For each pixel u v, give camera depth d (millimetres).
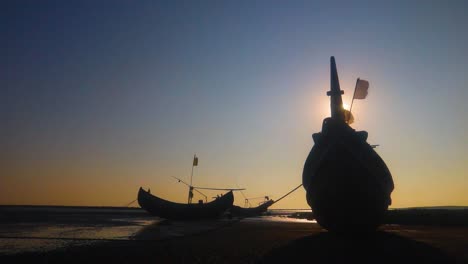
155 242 27219
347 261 17906
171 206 72312
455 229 41281
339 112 33094
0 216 87812
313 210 30875
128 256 19828
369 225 28594
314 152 30500
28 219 71875
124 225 52500
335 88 34094
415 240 26688
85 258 19281
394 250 21312
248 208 115625
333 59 35438
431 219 54281
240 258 19000
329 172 28062
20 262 18250
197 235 33469
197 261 18094
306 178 31156
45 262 18156
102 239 29781
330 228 29828
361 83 33438
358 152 28000
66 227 46938
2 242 27609
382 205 28516
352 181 27438
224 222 64000
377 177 28219
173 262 17938
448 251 20938
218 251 21641
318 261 17922
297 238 29328
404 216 57156
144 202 73062
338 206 27859
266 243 25875
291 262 17719
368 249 21766
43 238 30703
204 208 74312
